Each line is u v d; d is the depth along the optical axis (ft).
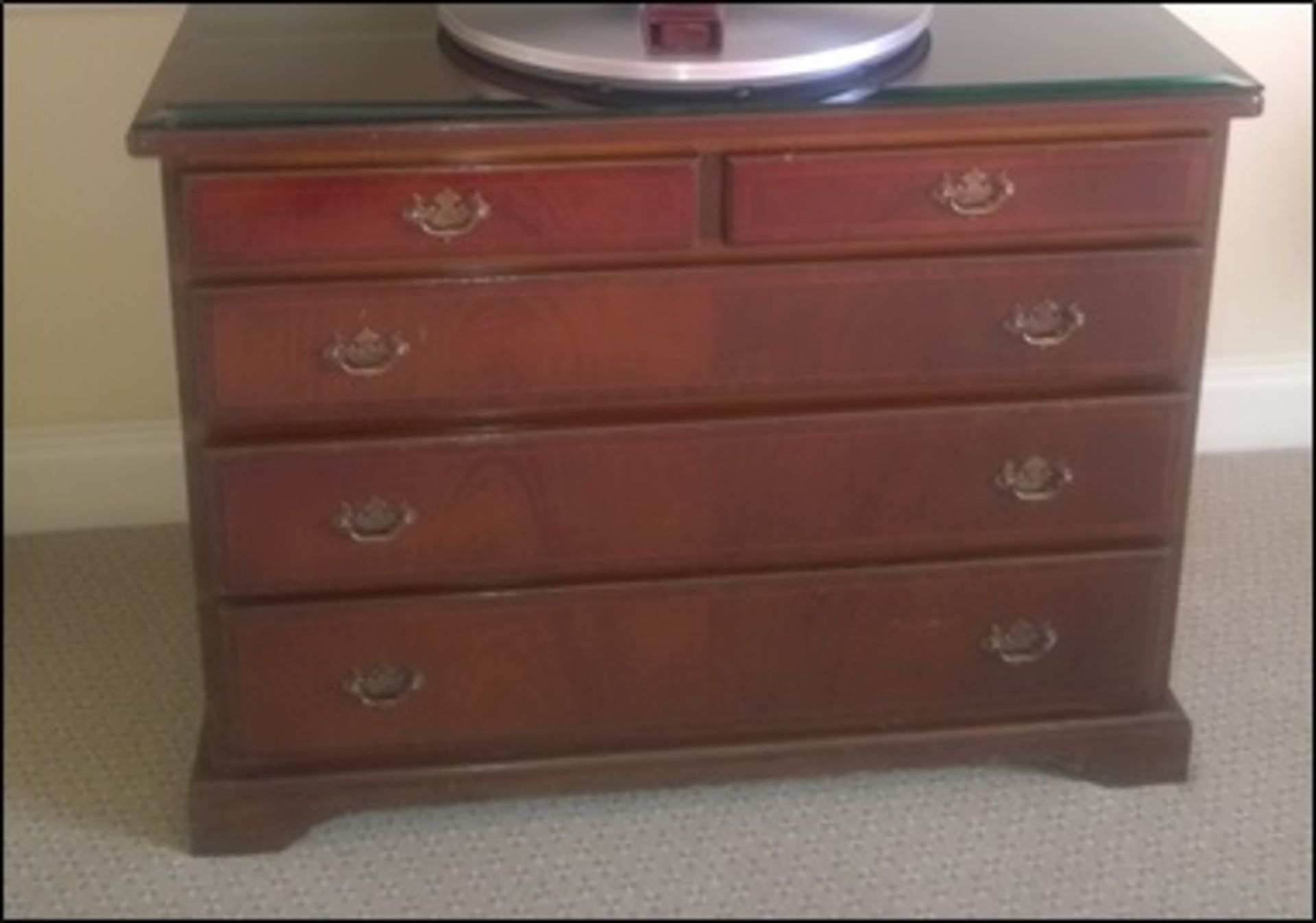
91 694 7.75
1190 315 6.61
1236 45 8.79
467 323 6.28
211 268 6.12
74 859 6.87
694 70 6.20
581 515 6.59
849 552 6.78
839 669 6.95
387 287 6.20
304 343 6.24
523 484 6.52
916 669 6.99
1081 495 6.81
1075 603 6.97
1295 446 9.59
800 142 6.20
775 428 6.55
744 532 6.70
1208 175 6.42
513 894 6.73
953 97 6.24
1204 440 9.54
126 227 8.43
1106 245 6.48
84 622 8.21
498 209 6.15
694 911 6.65
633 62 6.23
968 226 6.37
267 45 6.95
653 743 6.96
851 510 6.72
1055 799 7.20
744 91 6.25
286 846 6.89
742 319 6.40
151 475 8.87
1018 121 6.24
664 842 6.98
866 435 6.61
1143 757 7.20
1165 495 6.84
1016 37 7.00
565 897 6.72
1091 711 7.15
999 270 6.44
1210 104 6.30
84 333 8.60
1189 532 8.85
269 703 6.72
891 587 6.85
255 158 6.02
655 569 6.72
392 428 6.41
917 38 6.84
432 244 6.17
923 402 6.61
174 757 7.38
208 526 6.47
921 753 7.07
